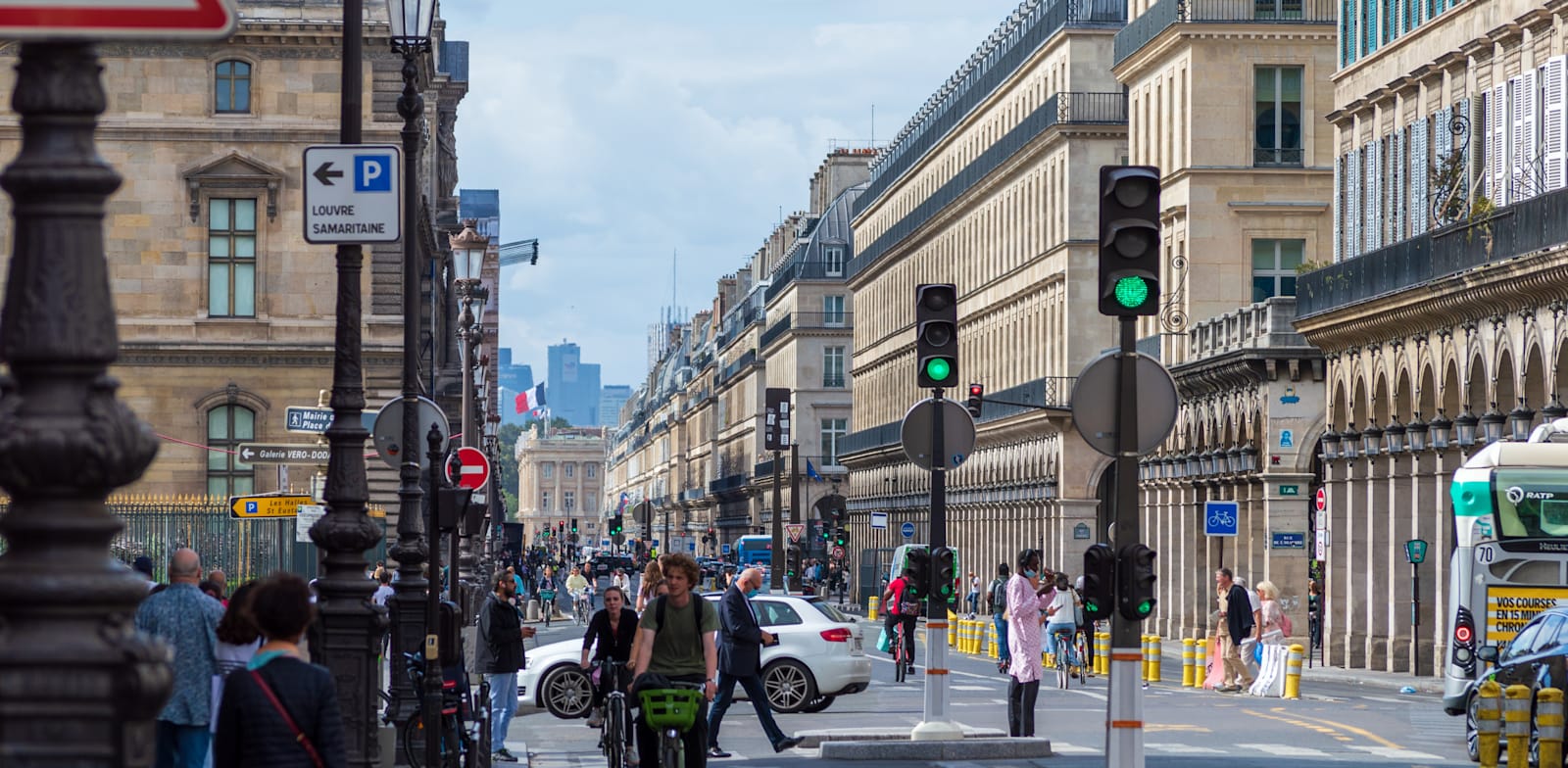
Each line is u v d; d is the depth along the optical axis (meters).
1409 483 69.38
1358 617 73.94
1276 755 35.38
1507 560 40.53
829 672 46.44
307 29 81.38
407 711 33.38
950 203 141.62
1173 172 94.31
